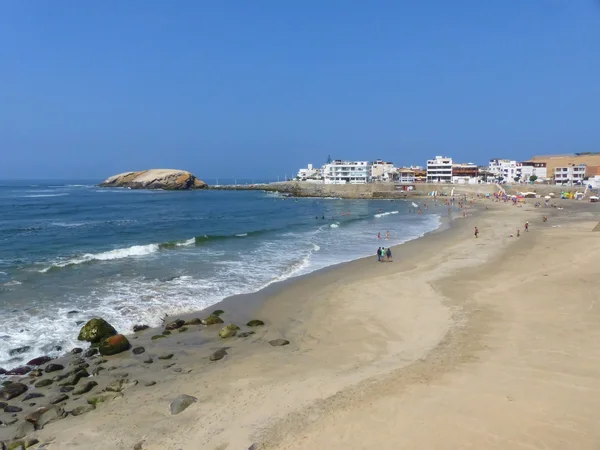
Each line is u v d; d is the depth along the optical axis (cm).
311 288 2047
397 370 1052
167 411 944
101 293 1936
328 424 820
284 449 754
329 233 4234
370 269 2445
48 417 928
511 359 1068
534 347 1140
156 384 1090
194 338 1438
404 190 12212
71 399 1029
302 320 1605
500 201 8938
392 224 5097
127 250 3008
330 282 2155
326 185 13188
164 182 16238
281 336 1448
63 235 3978
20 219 5481
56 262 2592
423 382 963
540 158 17862
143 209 7469
